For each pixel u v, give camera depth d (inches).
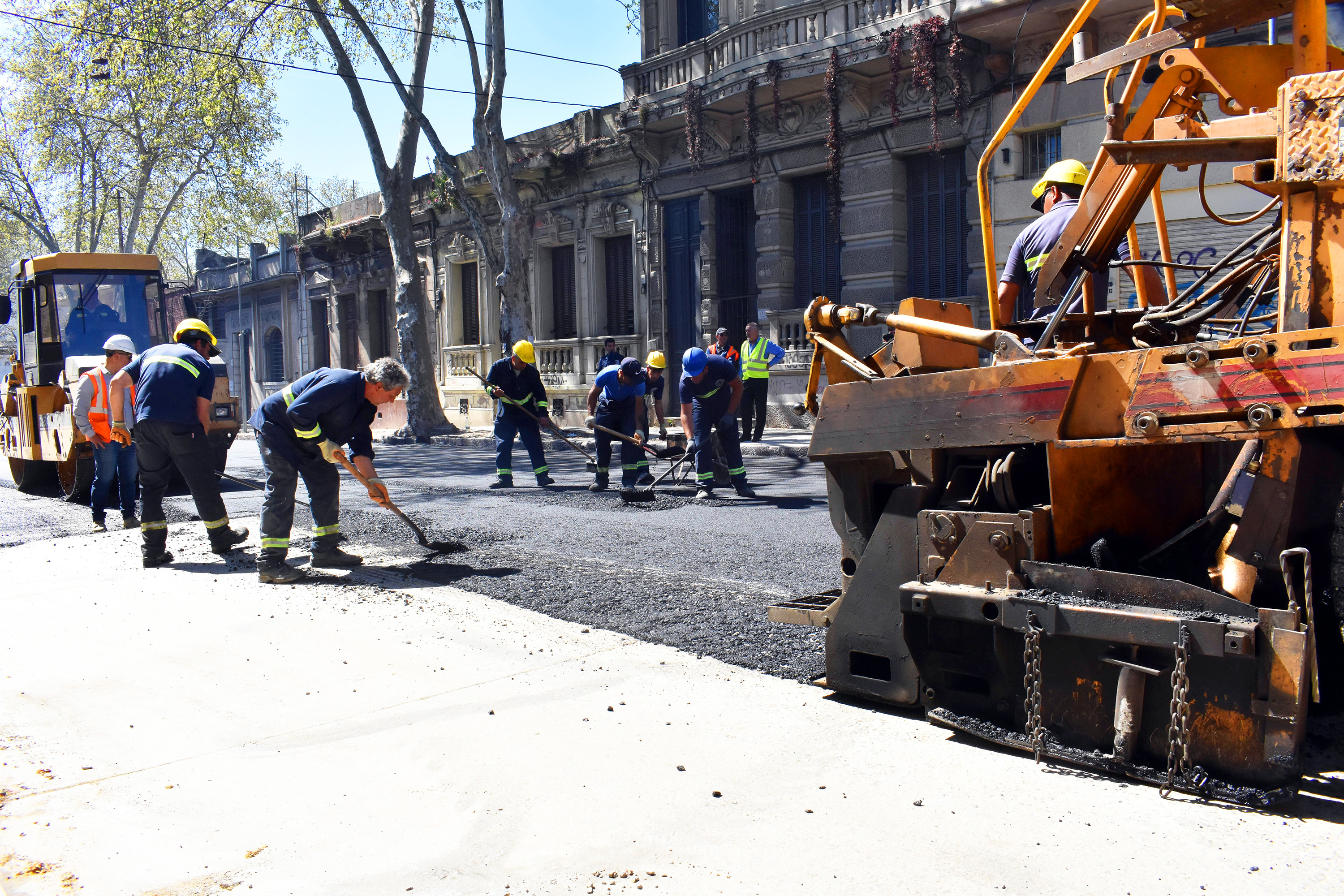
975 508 119.0
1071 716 104.4
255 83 791.7
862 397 124.3
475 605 187.0
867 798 98.2
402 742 118.0
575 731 119.5
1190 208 412.8
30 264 426.6
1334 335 87.0
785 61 577.0
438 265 968.9
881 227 572.4
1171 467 121.6
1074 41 460.1
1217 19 108.4
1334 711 110.3
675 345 717.9
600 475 379.9
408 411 792.9
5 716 131.6
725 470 390.9
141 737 122.6
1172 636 93.1
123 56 807.7
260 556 217.3
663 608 179.3
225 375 413.1
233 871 87.6
